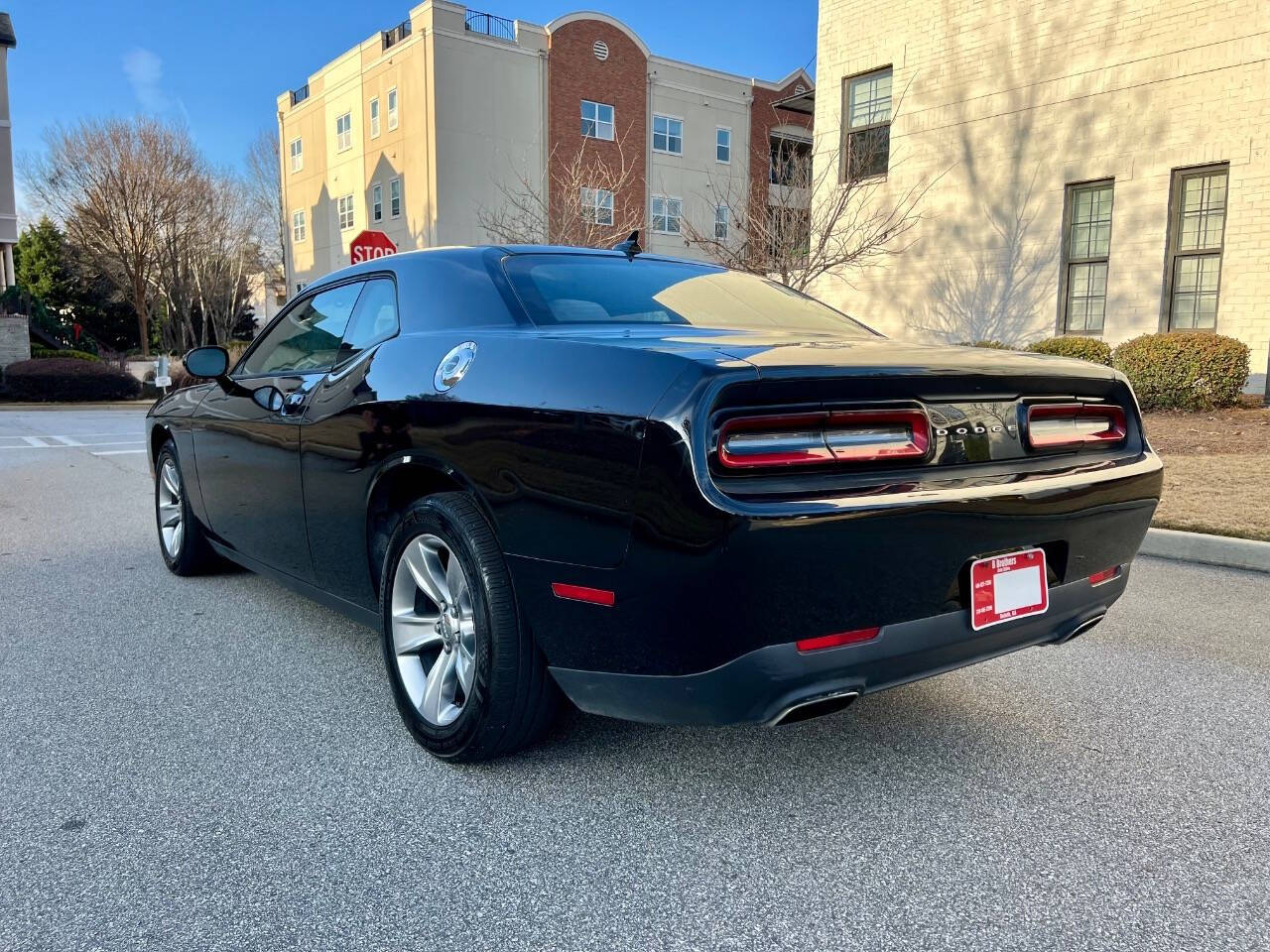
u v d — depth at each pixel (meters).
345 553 3.22
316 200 37.44
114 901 2.04
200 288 38.66
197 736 2.95
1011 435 2.45
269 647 3.83
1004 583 2.39
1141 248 11.79
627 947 1.91
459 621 2.69
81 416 19.19
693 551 2.01
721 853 2.28
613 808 2.49
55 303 46.12
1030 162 12.86
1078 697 3.37
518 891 2.11
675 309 3.10
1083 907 2.05
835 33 15.27
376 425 2.89
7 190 28.31
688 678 2.17
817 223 14.69
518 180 30.59
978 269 13.62
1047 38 12.52
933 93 13.95
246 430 3.78
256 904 2.04
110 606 4.43
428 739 2.75
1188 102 11.23
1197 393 10.48
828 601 2.10
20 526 6.48
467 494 2.65
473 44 29.50
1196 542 5.64
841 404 2.15
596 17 31.89
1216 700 3.34
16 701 3.22
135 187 34.41
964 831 2.39
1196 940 1.93
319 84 35.81
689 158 34.59
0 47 27.67
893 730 3.06
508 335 2.64
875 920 2.00
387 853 2.26
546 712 2.61
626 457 2.11
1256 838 2.37
